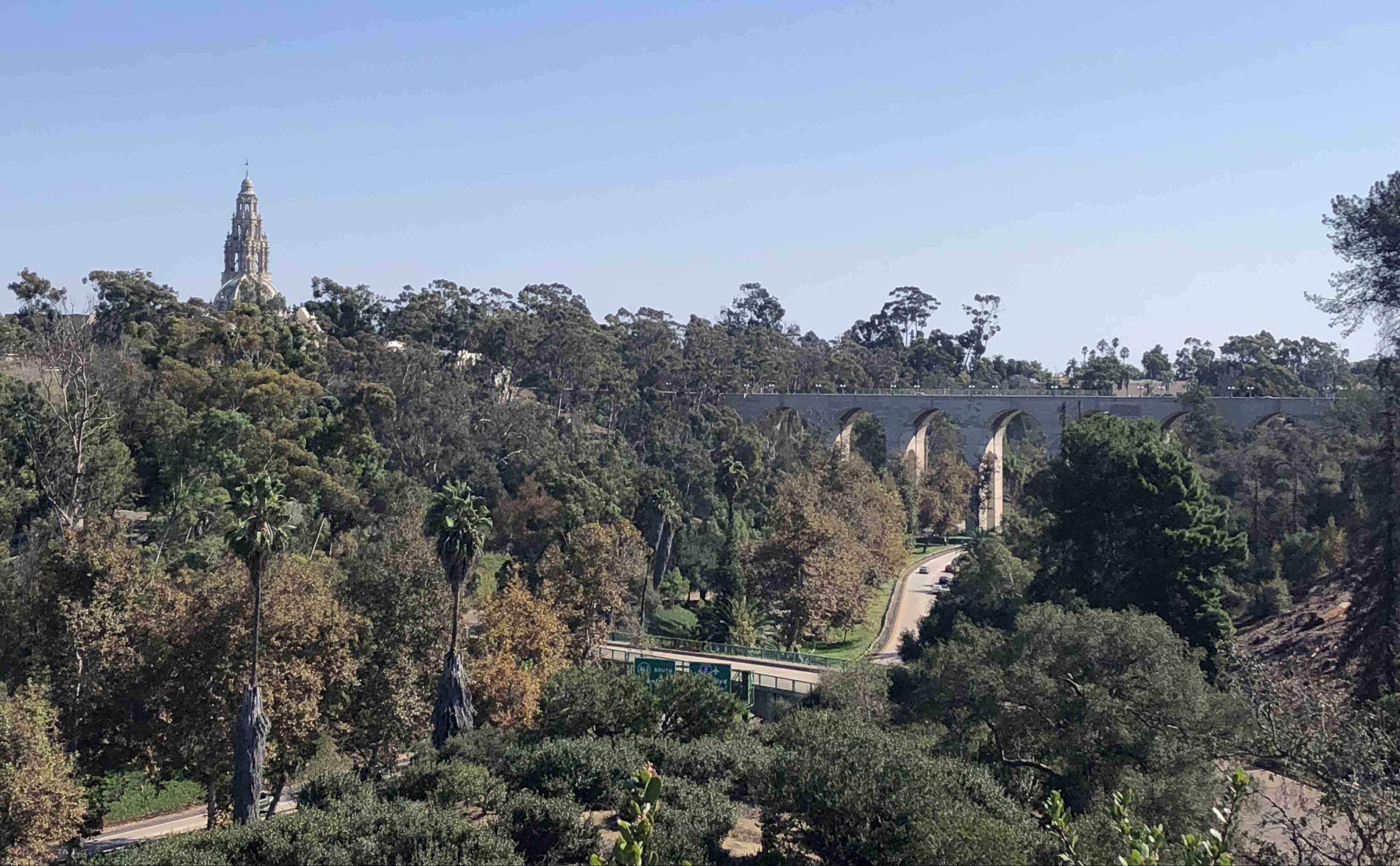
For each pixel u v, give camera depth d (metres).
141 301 128.62
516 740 45.47
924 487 147.88
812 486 111.12
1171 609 58.22
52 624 47.16
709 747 41.84
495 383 146.88
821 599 88.25
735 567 92.94
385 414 102.06
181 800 59.44
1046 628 40.03
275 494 45.44
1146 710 36.56
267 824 35.41
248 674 46.62
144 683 46.47
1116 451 62.91
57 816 38.38
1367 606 48.12
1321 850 22.81
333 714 49.94
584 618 74.31
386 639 53.66
